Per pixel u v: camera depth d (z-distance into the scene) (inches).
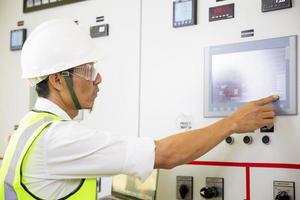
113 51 80.7
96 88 53.3
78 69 49.9
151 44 75.5
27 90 94.4
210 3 68.7
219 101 65.9
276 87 60.6
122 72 79.0
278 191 59.4
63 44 49.1
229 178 64.3
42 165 44.8
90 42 52.2
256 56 62.9
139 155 46.2
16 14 98.9
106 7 82.8
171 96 72.1
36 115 48.7
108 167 45.6
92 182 47.7
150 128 74.1
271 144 60.8
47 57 48.6
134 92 76.9
